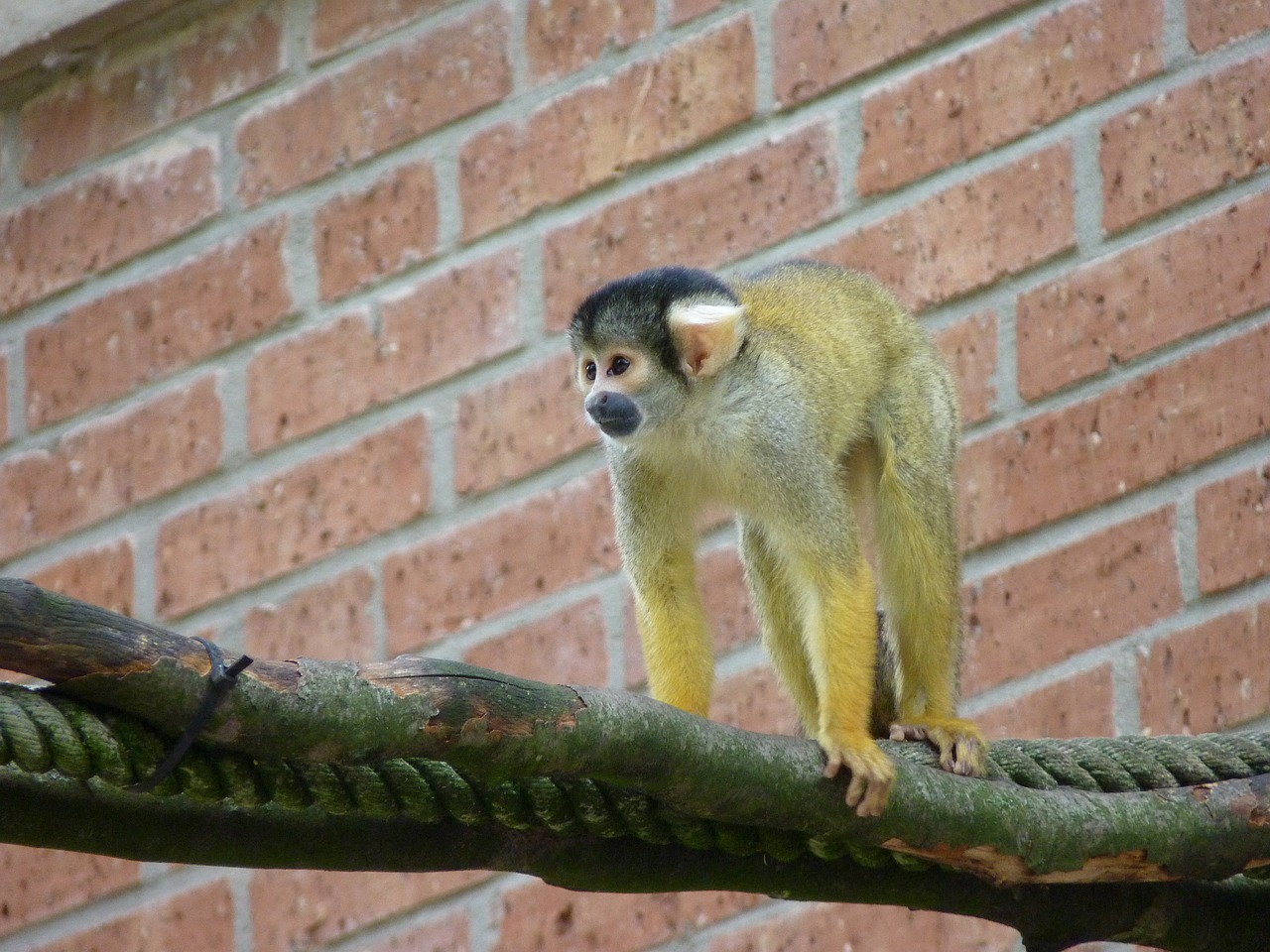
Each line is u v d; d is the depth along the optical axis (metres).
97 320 13.74
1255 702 9.82
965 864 7.12
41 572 13.30
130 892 12.32
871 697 8.77
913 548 9.33
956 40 11.63
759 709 10.97
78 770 5.59
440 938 11.41
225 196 13.58
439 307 12.59
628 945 10.95
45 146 14.34
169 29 14.14
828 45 11.95
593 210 12.30
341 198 13.15
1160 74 11.04
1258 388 10.33
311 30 13.64
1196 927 7.59
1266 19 10.90
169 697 5.61
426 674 6.02
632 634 11.34
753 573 9.48
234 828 6.45
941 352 10.12
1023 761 7.37
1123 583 10.33
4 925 12.54
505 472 12.06
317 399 12.80
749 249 11.80
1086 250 10.95
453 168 12.84
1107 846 7.14
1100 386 10.72
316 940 11.71
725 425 9.05
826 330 9.54
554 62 12.73
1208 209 10.73
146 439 13.28
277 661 5.86
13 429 13.79
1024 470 10.76
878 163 11.61
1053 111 11.25
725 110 12.12
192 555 12.85
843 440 9.41
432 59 13.14
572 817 6.74
